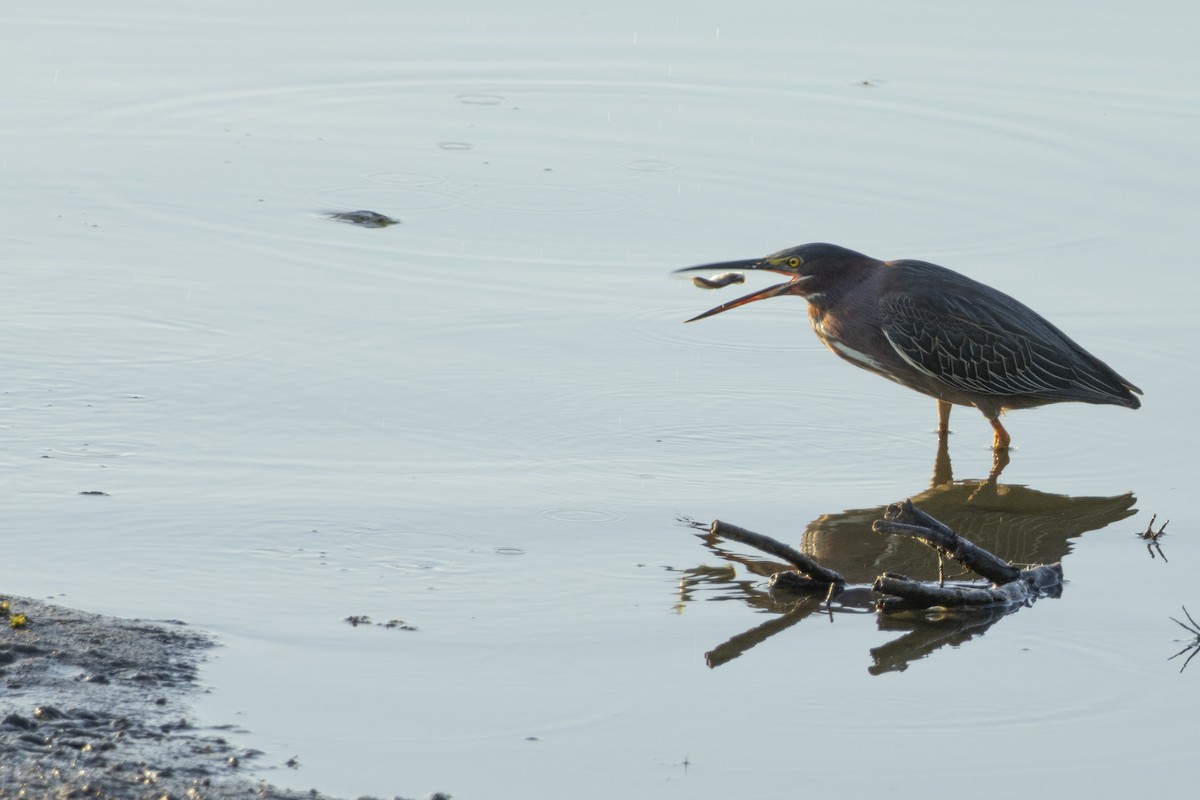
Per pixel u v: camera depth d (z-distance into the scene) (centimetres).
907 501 1059
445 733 835
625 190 2061
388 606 994
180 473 1197
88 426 1276
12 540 1062
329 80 2522
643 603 1025
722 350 1555
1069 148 2188
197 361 1429
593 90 2495
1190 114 2308
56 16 2773
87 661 874
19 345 1437
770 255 1484
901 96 2423
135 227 1822
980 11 2853
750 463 1299
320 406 1351
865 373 1527
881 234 1892
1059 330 1452
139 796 737
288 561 1054
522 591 1030
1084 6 2856
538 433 1325
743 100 2439
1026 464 1340
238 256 1742
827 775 809
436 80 2536
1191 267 1783
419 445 1284
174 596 990
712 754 827
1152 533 1181
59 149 2122
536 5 2941
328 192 2006
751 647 967
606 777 798
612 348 1537
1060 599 1063
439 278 1708
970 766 823
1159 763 830
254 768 780
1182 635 999
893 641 984
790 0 2944
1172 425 1416
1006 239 1877
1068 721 877
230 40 2692
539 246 1838
